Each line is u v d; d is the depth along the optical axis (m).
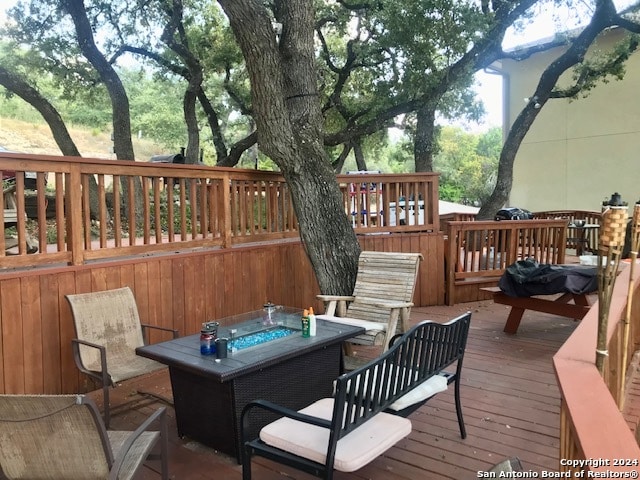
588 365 1.71
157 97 19.81
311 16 4.77
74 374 3.69
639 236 2.25
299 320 3.42
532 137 13.22
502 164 10.53
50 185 11.52
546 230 7.07
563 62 9.83
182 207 4.59
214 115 12.61
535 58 13.01
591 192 12.20
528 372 3.99
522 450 2.73
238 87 12.67
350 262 4.95
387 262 4.47
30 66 10.46
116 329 3.60
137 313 3.76
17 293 3.36
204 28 11.45
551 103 12.80
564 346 1.93
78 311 3.39
